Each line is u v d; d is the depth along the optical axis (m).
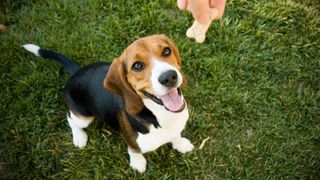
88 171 1.06
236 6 1.26
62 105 1.15
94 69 0.95
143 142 0.90
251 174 1.03
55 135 1.11
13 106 1.15
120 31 1.23
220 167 1.05
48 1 1.31
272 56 1.20
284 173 1.03
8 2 1.32
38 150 1.09
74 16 1.28
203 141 1.08
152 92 0.74
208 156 1.07
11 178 1.06
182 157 1.06
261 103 1.13
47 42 1.23
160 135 0.88
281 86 1.16
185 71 1.17
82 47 1.22
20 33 1.26
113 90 0.81
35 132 1.11
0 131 1.12
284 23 1.25
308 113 1.11
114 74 0.79
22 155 1.08
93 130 1.10
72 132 1.11
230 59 1.18
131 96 0.80
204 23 0.62
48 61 1.20
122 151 1.08
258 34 1.22
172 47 0.77
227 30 1.22
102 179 1.04
